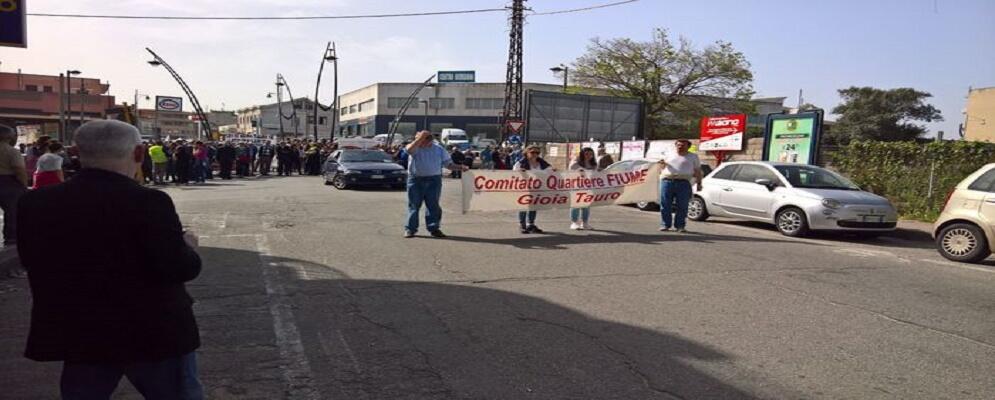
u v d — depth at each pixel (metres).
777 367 4.46
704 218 13.27
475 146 55.31
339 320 5.40
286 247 8.84
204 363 4.39
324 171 22.72
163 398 2.49
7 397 3.86
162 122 125.44
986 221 8.72
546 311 5.76
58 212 2.26
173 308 2.43
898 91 69.44
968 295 6.74
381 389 4.01
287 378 4.16
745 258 8.53
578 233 10.65
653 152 22.11
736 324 5.46
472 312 5.69
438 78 39.12
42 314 2.29
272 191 19.08
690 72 41.31
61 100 36.56
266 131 104.00
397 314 5.59
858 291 6.77
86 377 2.35
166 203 2.38
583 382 4.14
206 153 23.86
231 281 6.73
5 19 9.41
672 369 4.39
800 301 6.28
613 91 42.19
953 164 13.64
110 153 2.34
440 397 3.90
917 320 5.69
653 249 9.08
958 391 4.11
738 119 18.77
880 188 14.98
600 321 5.48
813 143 16.23
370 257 8.16
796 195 11.35
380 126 85.75
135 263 2.29
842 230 10.95
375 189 20.31
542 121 32.03
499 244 9.34
